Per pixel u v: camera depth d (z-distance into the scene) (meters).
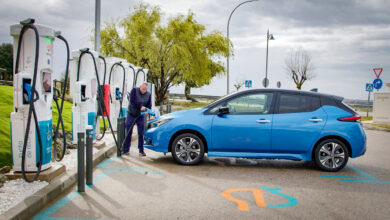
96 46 9.97
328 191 5.30
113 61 11.16
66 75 5.70
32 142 5.08
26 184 4.84
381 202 4.77
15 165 5.14
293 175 6.36
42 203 4.31
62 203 4.46
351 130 6.66
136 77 13.78
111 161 7.26
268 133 6.70
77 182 5.44
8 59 39.72
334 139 6.69
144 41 21.16
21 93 4.89
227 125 6.76
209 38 22.98
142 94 7.93
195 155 6.93
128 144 8.15
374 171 6.87
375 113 19.34
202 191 5.14
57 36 5.36
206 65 22.58
